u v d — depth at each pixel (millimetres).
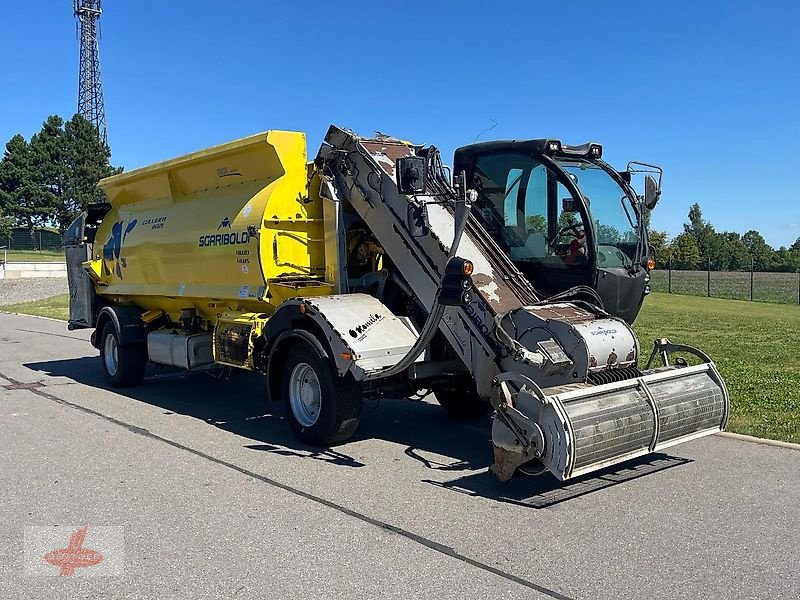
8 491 5988
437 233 6934
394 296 7793
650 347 14789
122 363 10758
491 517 5344
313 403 7434
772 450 7109
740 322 20734
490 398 6238
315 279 8305
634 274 7043
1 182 79000
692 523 5199
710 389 6445
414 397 10039
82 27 79438
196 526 5195
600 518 5309
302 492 5945
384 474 6445
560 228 6945
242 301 8664
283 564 4543
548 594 4113
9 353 15180
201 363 9547
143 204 11031
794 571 4406
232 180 9156
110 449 7324
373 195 7621
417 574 4387
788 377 10867
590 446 5340
